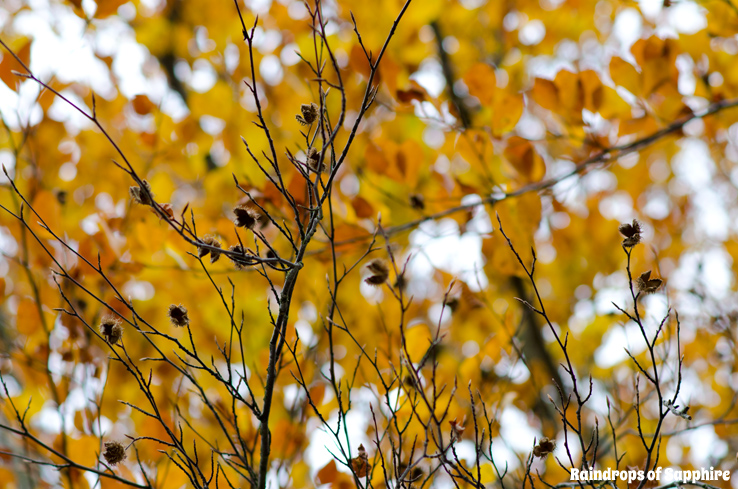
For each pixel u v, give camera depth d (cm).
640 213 790
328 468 432
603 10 670
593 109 452
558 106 453
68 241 455
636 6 465
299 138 487
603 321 536
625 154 455
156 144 490
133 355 455
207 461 441
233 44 532
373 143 452
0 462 448
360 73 449
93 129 498
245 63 515
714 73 458
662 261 745
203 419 445
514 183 460
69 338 445
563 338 541
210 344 457
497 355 444
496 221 452
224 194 486
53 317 449
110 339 410
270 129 498
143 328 457
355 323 453
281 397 445
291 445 438
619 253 575
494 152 466
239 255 407
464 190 455
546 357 526
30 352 449
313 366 444
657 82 450
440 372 446
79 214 481
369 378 443
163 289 461
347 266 459
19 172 473
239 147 484
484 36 714
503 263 453
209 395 448
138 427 442
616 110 453
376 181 466
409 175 452
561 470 452
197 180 527
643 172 796
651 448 410
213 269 448
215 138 515
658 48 449
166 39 568
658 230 772
